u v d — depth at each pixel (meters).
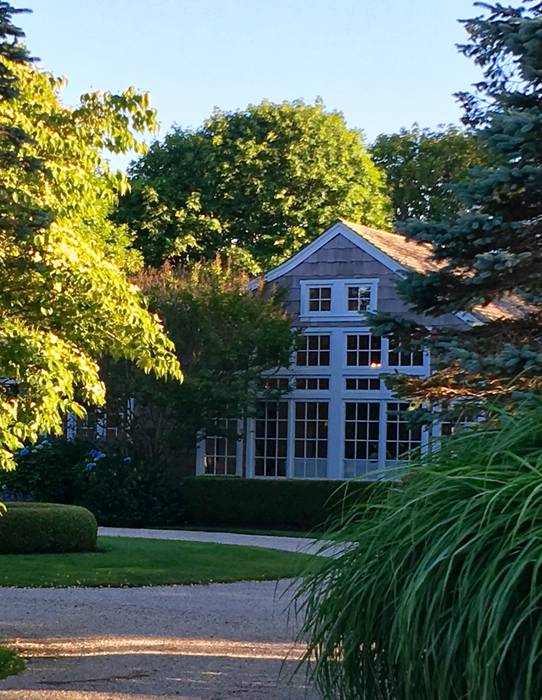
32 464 22.56
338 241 22.50
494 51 7.87
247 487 21.69
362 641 4.04
